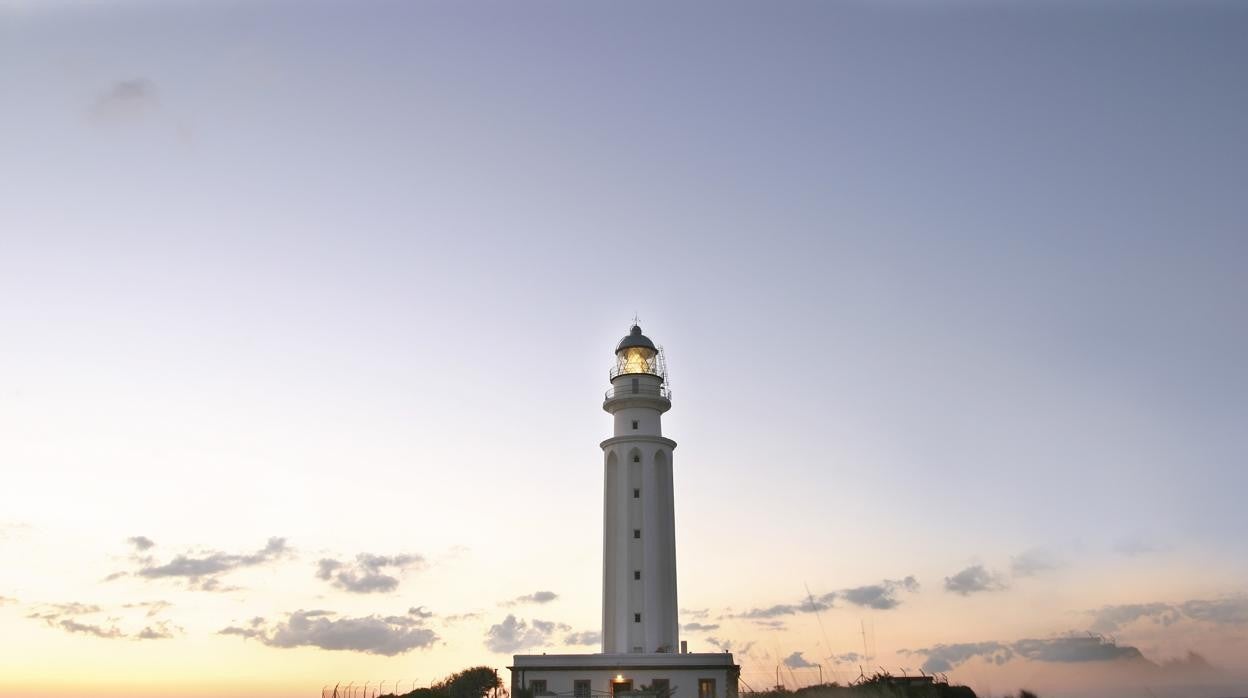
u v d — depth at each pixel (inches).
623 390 3142.2
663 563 2999.5
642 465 3046.3
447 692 3235.7
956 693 2556.6
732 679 2704.2
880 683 2608.3
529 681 2699.3
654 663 2706.7
